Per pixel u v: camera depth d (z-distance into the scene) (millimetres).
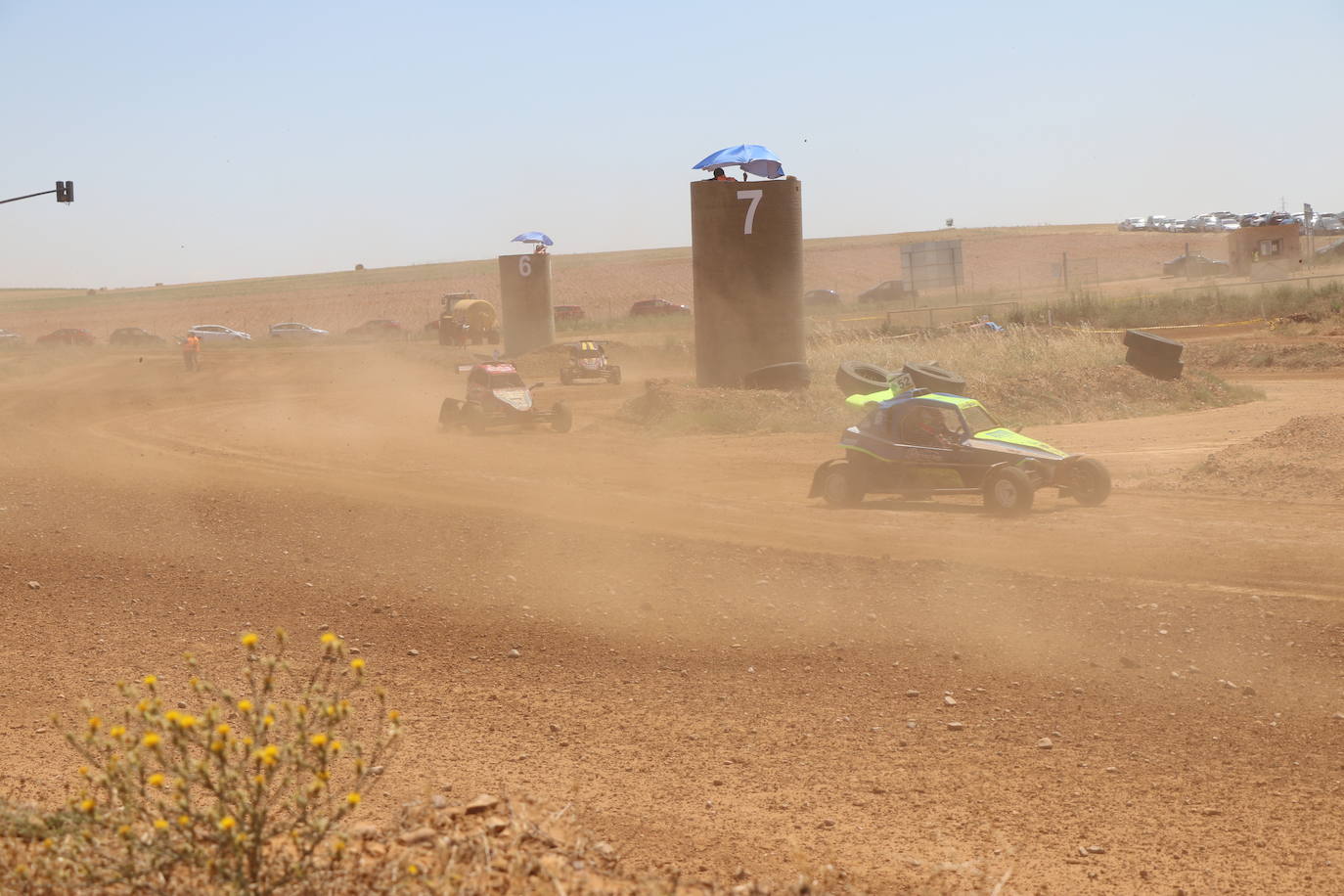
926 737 7648
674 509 16141
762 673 9117
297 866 3617
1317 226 98062
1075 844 5867
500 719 8211
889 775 6980
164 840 3590
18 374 51594
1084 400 26125
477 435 26969
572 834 5207
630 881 4609
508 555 13305
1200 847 5797
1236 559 11578
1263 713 7746
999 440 15500
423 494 17797
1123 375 27188
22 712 8406
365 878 3836
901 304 86500
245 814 3600
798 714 8172
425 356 57125
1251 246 80812
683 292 138125
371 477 19750
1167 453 19672
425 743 7668
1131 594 10555
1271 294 52438
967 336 33969
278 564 13117
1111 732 7586
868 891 5164
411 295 144125
